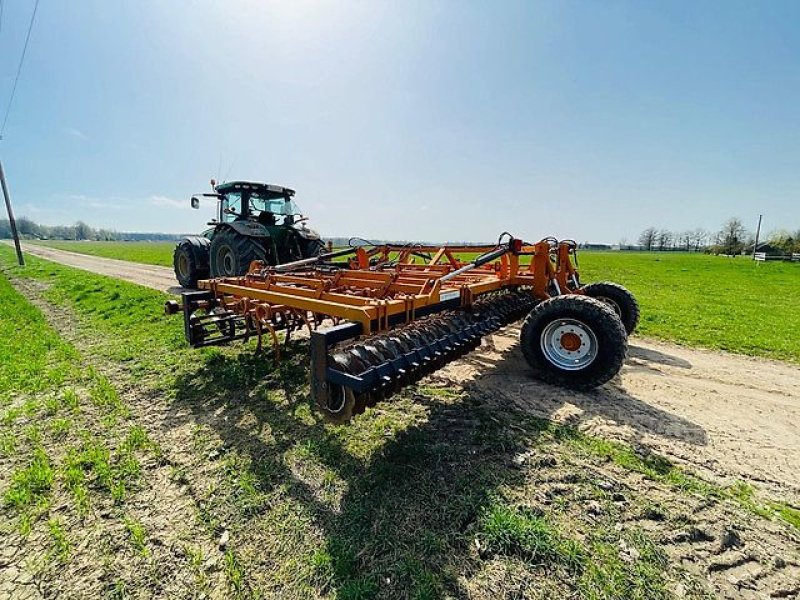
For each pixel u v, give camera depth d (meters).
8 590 1.73
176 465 2.61
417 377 2.91
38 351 4.95
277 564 1.85
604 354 3.48
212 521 2.11
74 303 8.45
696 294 11.27
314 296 3.40
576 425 3.09
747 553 1.90
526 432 2.95
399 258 5.48
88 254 33.84
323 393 2.42
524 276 4.79
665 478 2.44
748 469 2.57
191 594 1.71
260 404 3.48
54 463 2.64
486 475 2.44
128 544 1.97
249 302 4.11
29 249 45.75
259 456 2.69
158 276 14.16
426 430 2.98
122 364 4.53
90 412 3.36
